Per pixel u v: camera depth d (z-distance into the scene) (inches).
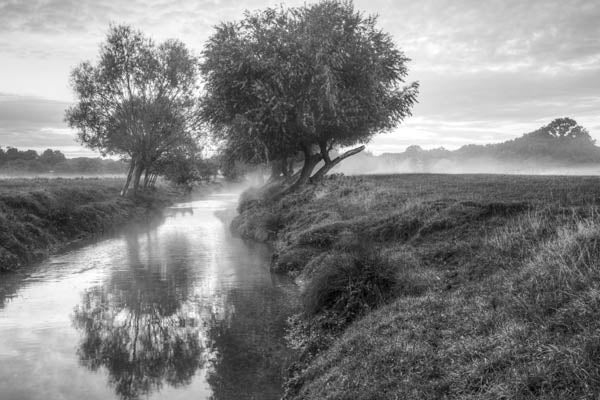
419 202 552.1
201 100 1149.7
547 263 275.1
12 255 661.9
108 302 473.1
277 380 281.9
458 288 313.4
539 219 371.2
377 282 350.9
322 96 979.3
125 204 1488.7
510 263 317.4
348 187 891.4
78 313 439.2
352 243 472.1
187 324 396.8
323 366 264.5
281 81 987.9
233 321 396.2
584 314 203.9
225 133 1150.3
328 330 326.3
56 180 1966.0
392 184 876.6
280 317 398.3
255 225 947.3
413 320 271.0
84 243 894.4
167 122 1599.4
